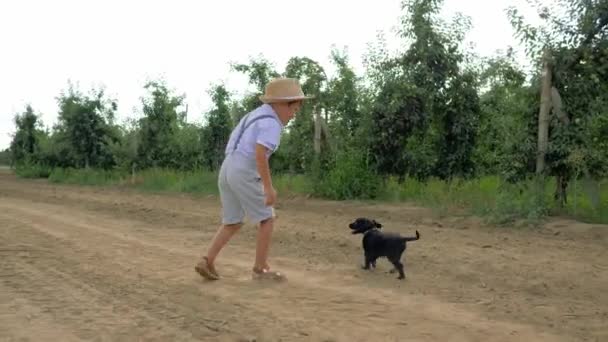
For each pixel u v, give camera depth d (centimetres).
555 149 1138
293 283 682
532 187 1164
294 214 1371
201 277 709
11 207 1611
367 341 481
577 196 1211
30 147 4278
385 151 1582
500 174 1228
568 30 1154
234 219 692
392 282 691
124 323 531
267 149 660
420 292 644
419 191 1541
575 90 1155
